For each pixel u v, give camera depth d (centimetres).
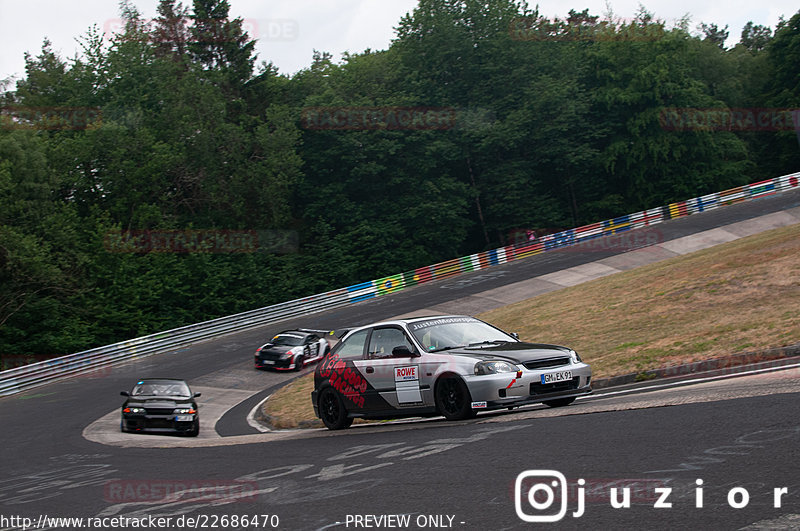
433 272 5694
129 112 6150
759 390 984
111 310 5103
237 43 7669
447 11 7612
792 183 7125
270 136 6675
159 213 5834
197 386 3139
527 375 1062
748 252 2856
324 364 1333
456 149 7125
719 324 1777
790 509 517
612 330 2138
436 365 1127
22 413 2755
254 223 6662
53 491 952
